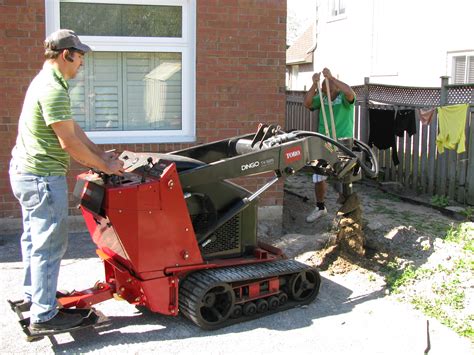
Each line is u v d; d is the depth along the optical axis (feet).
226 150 17.42
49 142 12.88
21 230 22.26
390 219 24.12
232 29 23.24
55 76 12.90
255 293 15.48
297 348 13.70
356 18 56.03
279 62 23.89
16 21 21.26
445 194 27.73
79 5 22.35
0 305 15.85
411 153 30.04
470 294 16.74
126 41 22.94
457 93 27.30
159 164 14.46
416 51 47.06
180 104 23.93
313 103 23.59
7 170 21.79
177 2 23.04
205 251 15.80
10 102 21.56
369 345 13.87
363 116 33.91
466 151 26.43
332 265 19.43
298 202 27.81
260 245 17.56
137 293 14.44
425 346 13.78
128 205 13.35
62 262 19.51
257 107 23.97
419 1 46.37
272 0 23.40
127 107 23.56
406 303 16.51
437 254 19.69
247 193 16.19
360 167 18.40
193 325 14.89
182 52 23.45
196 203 15.33
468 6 41.29
